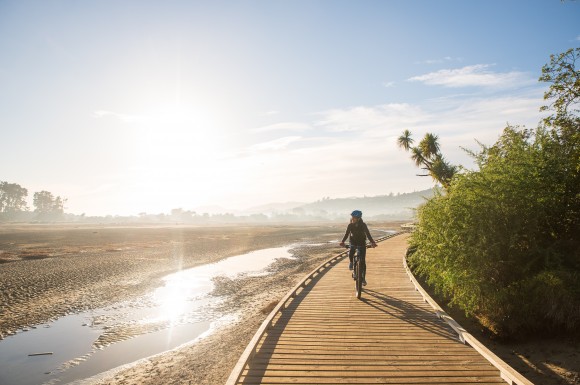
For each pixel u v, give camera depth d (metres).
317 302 10.02
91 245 44.50
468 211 8.59
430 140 28.55
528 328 7.81
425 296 10.02
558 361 6.83
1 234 73.31
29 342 10.47
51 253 34.59
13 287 18.39
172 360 8.97
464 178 9.09
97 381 7.88
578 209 8.66
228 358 8.91
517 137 9.63
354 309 9.17
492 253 8.29
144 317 13.12
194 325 12.12
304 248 39.94
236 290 17.67
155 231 91.75
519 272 8.48
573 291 7.50
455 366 5.55
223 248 40.72
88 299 15.92
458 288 8.90
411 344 6.56
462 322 9.59
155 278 21.17
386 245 28.34
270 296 15.92
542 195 8.43
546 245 8.70
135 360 9.05
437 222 9.52
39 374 8.27
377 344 6.59
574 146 9.24
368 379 5.16
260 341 6.83
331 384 5.02
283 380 5.16
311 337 7.04
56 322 12.51
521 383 4.58
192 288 18.28
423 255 10.46
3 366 8.74
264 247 41.88
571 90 9.28
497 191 8.47
